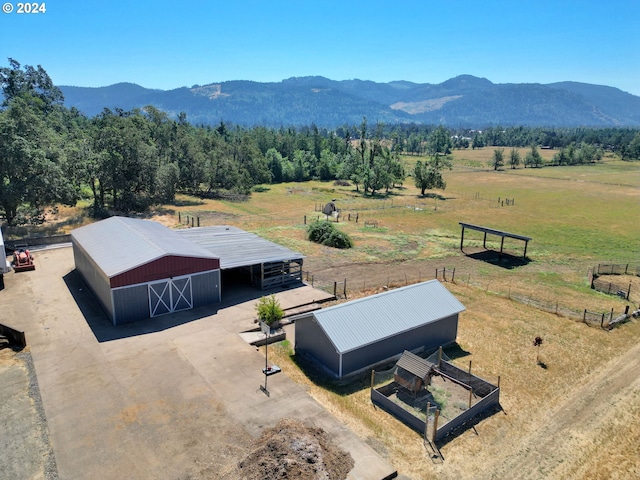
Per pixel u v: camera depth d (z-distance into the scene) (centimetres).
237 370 1830
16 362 1844
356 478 1281
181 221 4797
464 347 2206
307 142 11694
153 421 1494
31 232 3988
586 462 1437
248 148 8588
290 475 1222
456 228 4978
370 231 4659
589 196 7500
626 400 1789
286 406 1606
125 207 5128
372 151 8850
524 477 1362
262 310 2245
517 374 1969
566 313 2639
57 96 9019
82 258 2734
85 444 1380
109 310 2230
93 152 4947
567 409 1720
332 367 1884
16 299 2505
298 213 5625
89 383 1703
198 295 2441
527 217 5681
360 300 2094
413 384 1725
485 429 1580
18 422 1477
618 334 2384
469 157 16262
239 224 4756
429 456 1427
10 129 3762
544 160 14538
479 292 2964
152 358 1895
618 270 3594
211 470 1288
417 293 2242
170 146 6725
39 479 1242
